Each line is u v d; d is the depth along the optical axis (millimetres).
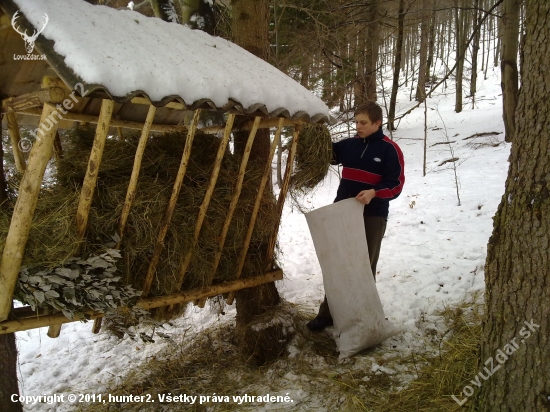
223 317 3869
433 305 3350
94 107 2793
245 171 2758
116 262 2213
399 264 4203
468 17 13734
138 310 2334
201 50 2416
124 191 2238
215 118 3902
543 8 1688
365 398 2463
